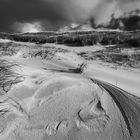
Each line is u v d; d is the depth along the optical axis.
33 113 4.60
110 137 3.94
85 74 10.98
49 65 11.90
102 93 6.01
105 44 50.66
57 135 3.93
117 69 15.09
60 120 4.38
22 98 5.19
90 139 3.85
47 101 5.14
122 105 5.42
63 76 7.28
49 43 56.56
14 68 7.42
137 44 42.38
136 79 11.98
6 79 6.16
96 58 20.39
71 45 49.72
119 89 7.60
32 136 3.87
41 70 8.05
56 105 4.97
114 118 4.62
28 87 5.80
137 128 4.30
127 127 4.32
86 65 14.52
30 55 14.21
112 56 22.17
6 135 3.83
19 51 15.27
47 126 4.17
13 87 5.70
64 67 12.45
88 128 4.16
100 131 4.09
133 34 57.47
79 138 3.86
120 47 39.72
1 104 4.79
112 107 5.18
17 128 4.05
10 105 4.80
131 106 5.50
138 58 21.59
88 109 4.91
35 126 4.15
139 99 6.48
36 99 5.21
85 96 5.59
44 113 4.61
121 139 3.91
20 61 10.48
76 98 5.40
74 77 7.54
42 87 5.86
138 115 4.92
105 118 4.58
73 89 5.93
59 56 17.14
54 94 5.52
